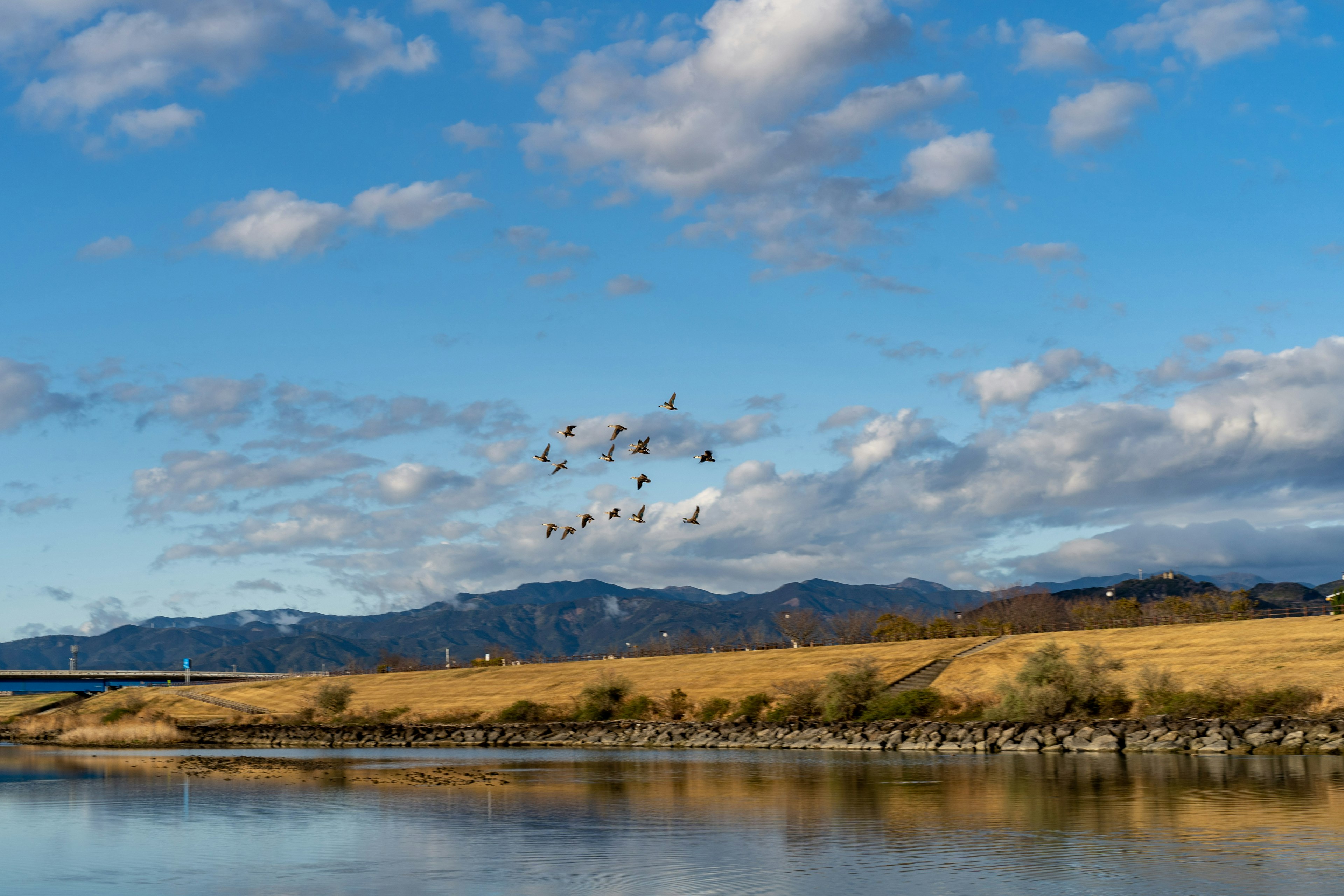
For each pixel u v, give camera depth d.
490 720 127.50
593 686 123.62
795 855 33.94
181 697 175.50
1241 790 48.06
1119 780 53.72
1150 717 78.12
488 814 46.34
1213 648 94.31
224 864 34.44
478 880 31.02
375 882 30.98
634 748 98.31
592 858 34.31
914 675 109.06
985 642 117.25
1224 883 28.19
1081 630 137.25
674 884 29.78
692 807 47.41
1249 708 77.56
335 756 97.06
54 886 31.31
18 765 87.38
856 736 89.44
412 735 119.06
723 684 121.44
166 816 48.09
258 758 93.69
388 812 47.84
